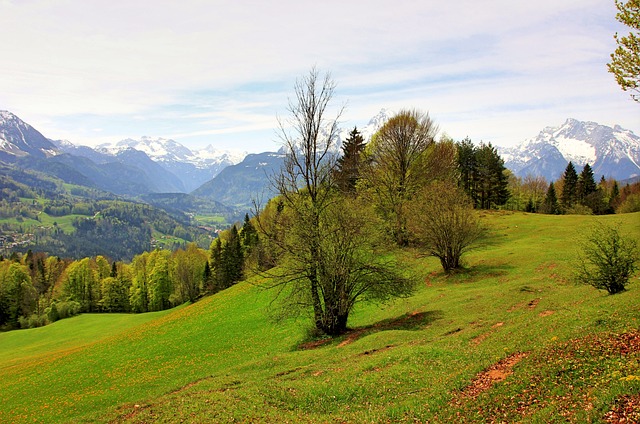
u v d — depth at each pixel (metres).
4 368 53.91
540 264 45.41
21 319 123.31
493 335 22.31
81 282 136.25
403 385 18.05
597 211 125.00
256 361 28.16
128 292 141.38
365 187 66.94
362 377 19.77
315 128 33.72
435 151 72.00
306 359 26.19
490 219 83.56
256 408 17.70
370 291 33.72
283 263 33.38
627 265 26.72
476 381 16.27
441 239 49.06
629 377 11.88
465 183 108.12
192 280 131.38
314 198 33.81
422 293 42.94
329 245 32.16
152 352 43.69
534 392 13.71
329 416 16.33
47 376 42.44
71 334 82.62
